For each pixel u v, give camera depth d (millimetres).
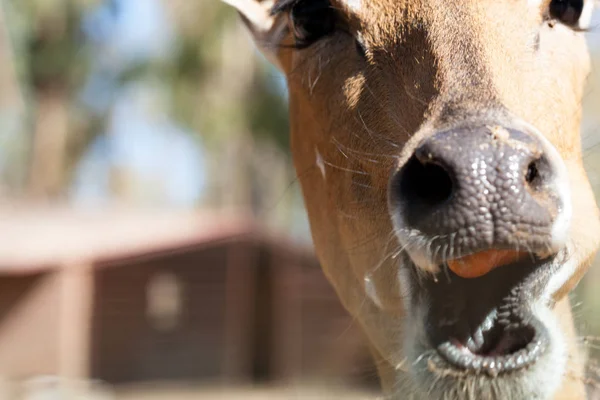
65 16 30703
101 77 31469
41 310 21359
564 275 2912
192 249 24344
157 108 29391
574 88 3463
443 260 2594
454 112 2758
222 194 33094
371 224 3408
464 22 3115
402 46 3305
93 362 23641
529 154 2545
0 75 16297
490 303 2840
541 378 2693
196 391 23016
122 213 27078
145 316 24328
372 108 3383
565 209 2594
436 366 2775
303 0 3812
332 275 4145
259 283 26188
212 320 25016
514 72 2975
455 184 2527
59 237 22266
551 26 3379
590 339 3746
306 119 4129
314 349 25719
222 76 28312
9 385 18516
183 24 28453
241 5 4691
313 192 4176
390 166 3195
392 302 3277
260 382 25500
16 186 37281
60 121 32938
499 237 2502
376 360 4035
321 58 3738
